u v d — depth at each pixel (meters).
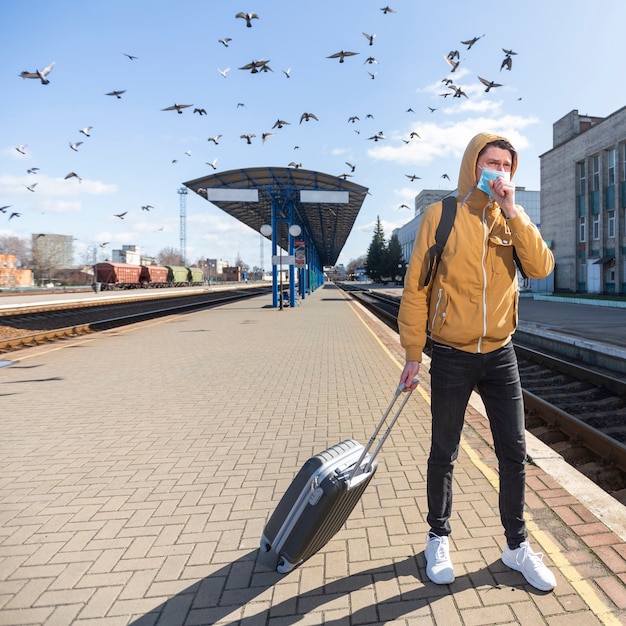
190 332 11.72
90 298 26.47
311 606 1.80
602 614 1.70
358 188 19.34
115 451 3.55
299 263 21.77
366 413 4.49
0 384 5.93
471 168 1.77
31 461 3.37
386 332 11.34
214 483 2.96
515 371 1.91
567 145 29.69
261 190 19.45
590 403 5.60
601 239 26.38
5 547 2.25
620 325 11.88
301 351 8.41
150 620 1.74
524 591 1.84
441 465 1.95
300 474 1.90
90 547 2.25
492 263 1.77
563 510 2.42
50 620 1.74
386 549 2.18
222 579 1.98
